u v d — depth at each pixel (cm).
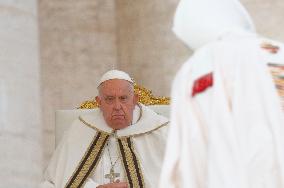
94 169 1270
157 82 1730
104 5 1881
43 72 1825
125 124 1298
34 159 801
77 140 1307
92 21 1878
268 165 491
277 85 514
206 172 494
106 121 1309
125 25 1831
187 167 500
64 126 1380
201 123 506
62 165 1285
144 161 1270
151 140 1294
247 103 506
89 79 1862
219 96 504
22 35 810
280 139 494
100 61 1867
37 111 828
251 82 512
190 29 557
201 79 514
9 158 762
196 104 509
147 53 1756
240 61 520
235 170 484
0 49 779
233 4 568
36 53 843
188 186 496
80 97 1850
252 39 534
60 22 1861
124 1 1833
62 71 1842
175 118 515
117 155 1288
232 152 487
